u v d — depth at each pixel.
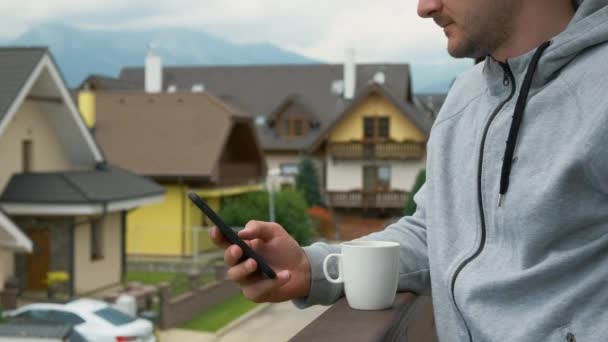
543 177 1.37
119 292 18.33
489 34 1.45
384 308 1.61
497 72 1.51
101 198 18.19
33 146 19.19
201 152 27.88
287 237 1.65
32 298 17.41
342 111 34.41
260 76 41.62
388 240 1.78
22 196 17.72
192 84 42.31
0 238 15.40
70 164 20.83
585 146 1.29
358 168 34.44
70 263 18.11
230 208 25.56
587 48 1.37
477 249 1.50
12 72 17.48
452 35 1.50
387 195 33.06
